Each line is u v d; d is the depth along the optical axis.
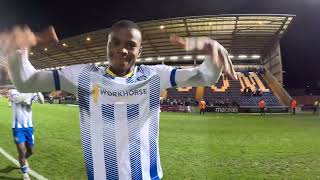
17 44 1.98
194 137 15.48
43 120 23.55
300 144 13.70
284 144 13.67
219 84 47.44
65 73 2.42
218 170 9.13
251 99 44.03
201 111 34.53
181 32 48.09
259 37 48.09
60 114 29.02
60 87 2.42
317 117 29.95
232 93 45.97
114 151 2.37
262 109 34.28
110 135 2.37
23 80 2.24
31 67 2.26
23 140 7.87
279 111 38.88
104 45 54.12
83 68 2.44
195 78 2.39
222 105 38.69
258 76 49.88
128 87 2.37
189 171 8.95
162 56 56.09
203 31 47.47
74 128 18.81
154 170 2.46
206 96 45.81
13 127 7.88
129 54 2.34
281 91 44.16
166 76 2.46
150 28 46.19
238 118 28.05
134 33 2.33
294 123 23.27
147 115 2.42
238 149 12.38
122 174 2.37
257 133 17.27
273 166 9.68
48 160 10.20
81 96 2.41
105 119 2.37
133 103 2.39
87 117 2.41
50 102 54.91
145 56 56.56
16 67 2.14
